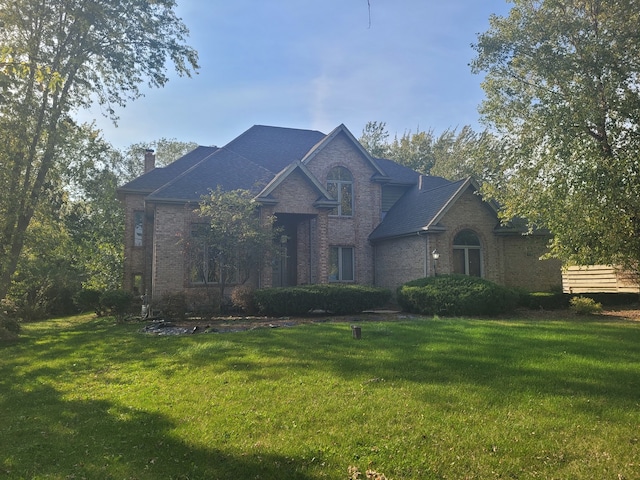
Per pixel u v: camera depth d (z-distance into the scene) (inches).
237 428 214.8
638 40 572.1
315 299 641.6
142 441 206.8
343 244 936.3
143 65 754.8
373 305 673.6
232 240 648.4
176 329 541.3
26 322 796.0
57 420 242.4
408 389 264.1
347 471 170.2
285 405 243.4
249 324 562.3
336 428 210.5
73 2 638.5
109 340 480.1
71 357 406.9
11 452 199.9
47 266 812.6
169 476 172.7
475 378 284.4
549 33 627.8
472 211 814.5
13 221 585.0
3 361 412.2
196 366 339.9
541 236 839.7
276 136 1046.4
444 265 788.0
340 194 948.6
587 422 211.2
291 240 884.6
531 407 231.6
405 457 179.5
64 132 650.8
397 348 373.1
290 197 777.6
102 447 202.5
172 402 259.9
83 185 784.3
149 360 370.6
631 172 578.6
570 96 613.0
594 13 625.0
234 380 297.3
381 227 943.7
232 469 175.5
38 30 623.5
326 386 275.3
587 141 623.8
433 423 212.4
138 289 896.9
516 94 687.1
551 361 323.9
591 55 588.1
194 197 754.2
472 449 185.2
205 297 658.2
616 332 444.1
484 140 767.1
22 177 639.1
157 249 736.3
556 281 850.8
